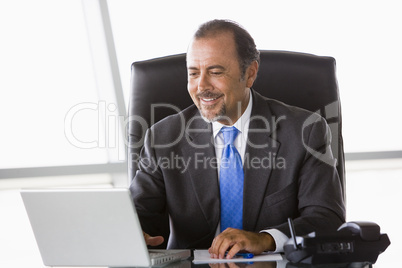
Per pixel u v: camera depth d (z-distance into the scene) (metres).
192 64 2.22
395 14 6.45
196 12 6.20
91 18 5.73
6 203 5.72
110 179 5.89
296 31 6.31
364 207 5.71
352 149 6.60
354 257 1.73
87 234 1.72
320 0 6.33
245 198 2.23
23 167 5.81
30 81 6.16
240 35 2.23
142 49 6.13
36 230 1.77
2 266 3.83
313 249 1.70
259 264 1.72
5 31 6.12
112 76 5.79
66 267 1.78
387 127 6.62
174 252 1.82
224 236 1.86
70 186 5.87
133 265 1.71
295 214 2.26
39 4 6.15
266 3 6.29
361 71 6.47
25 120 6.16
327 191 2.18
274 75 2.43
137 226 1.67
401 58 6.50
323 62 2.44
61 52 6.18
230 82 2.21
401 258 2.15
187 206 2.29
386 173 6.56
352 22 6.39
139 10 6.12
